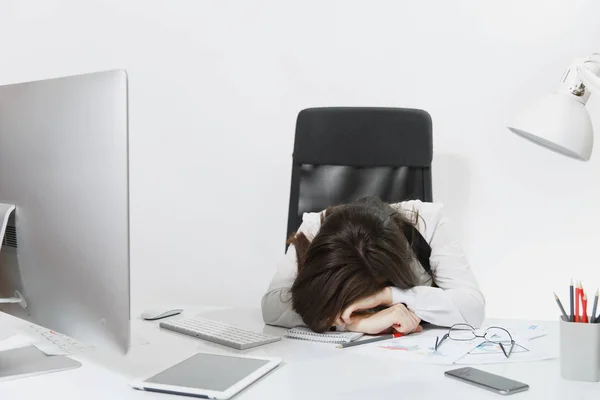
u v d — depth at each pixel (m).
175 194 2.96
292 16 2.78
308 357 1.27
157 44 2.93
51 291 1.14
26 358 1.26
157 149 2.97
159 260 3.00
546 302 2.62
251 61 2.84
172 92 2.93
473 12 2.61
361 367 1.19
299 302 1.48
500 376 1.11
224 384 1.06
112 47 2.99
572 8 2.52
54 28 3.06
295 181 2.08
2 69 3.14
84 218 1.04
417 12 2.66
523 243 2.63
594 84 1.21
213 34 2.87
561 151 1.32
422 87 2.68
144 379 1.10
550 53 2.55
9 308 1.30
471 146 2.65
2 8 3.11
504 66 2.60
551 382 1.09
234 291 2.93
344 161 2.04
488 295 2.67
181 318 1.67
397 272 1.49
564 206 2.58
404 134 2.00
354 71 2.74
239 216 2.90
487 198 2.65
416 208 1.79
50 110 1.09
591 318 1.12
